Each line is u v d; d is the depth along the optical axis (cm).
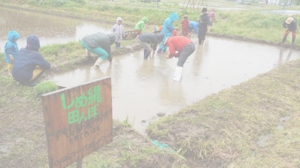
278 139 444
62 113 225
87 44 773
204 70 874
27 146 389
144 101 610
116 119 515
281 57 1110
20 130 431
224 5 3575
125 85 702
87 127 254
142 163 363
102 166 344
